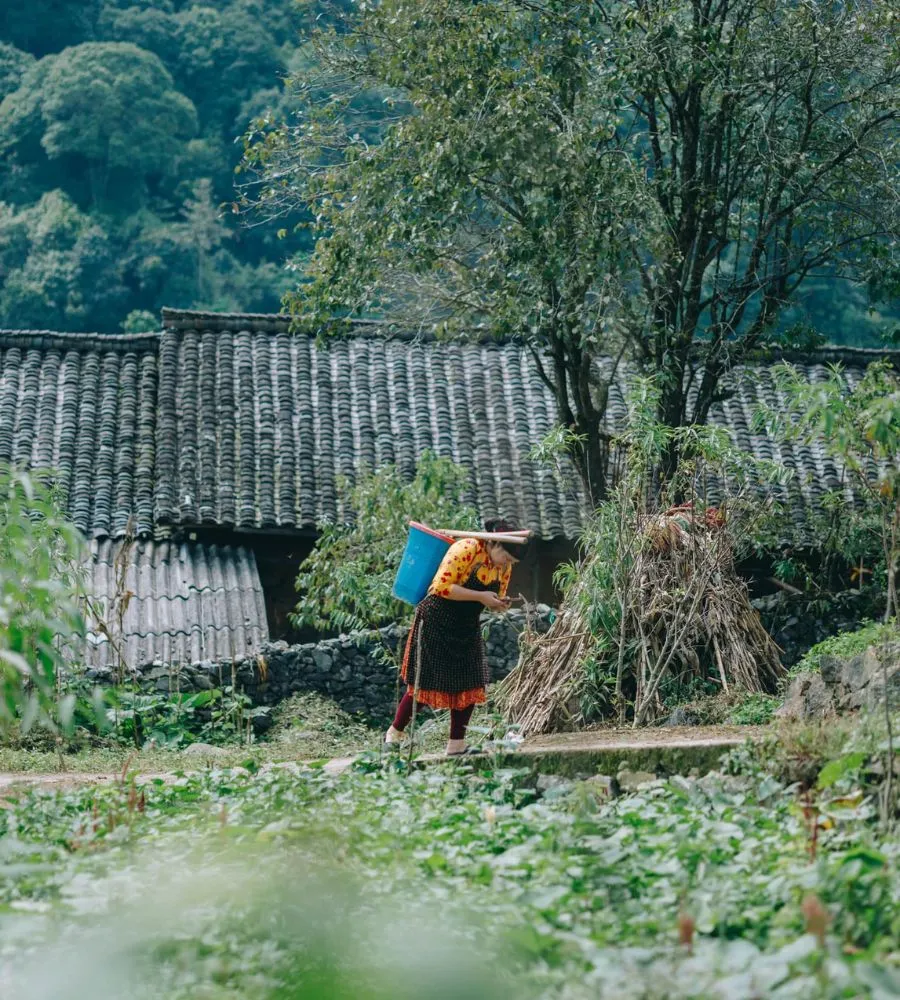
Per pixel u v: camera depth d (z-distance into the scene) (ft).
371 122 49.80
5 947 14.58
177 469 58.39
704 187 47.24
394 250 46.93
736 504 38.40
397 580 27.12
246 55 162.09
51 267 140.56
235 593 53.88
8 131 155.33
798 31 45.85
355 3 47.62
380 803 22.18
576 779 24.68
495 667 44.47
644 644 34.47
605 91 45.88
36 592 21.27
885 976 11.60
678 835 18.49
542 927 14.35
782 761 22.08
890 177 49.08
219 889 14.69
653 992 12.44
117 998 12.90
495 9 44.47
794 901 15.02
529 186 44.62
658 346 48.01
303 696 44.19
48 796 25.00
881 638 26.68
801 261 50.70
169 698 42.47
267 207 51.67
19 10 166.91
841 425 23.47
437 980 11.56
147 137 151.64
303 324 49.83
